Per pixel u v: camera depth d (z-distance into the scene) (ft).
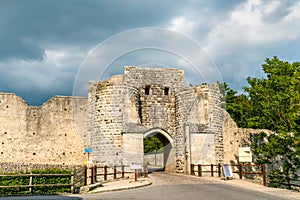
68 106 83.82
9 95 81.05
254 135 83.87
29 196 45.47
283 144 69.87
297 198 41.24
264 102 80.48
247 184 56.13
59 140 82.02
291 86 72.28
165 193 42.70
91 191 48.57
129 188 49.32
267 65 94.79
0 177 48.78
